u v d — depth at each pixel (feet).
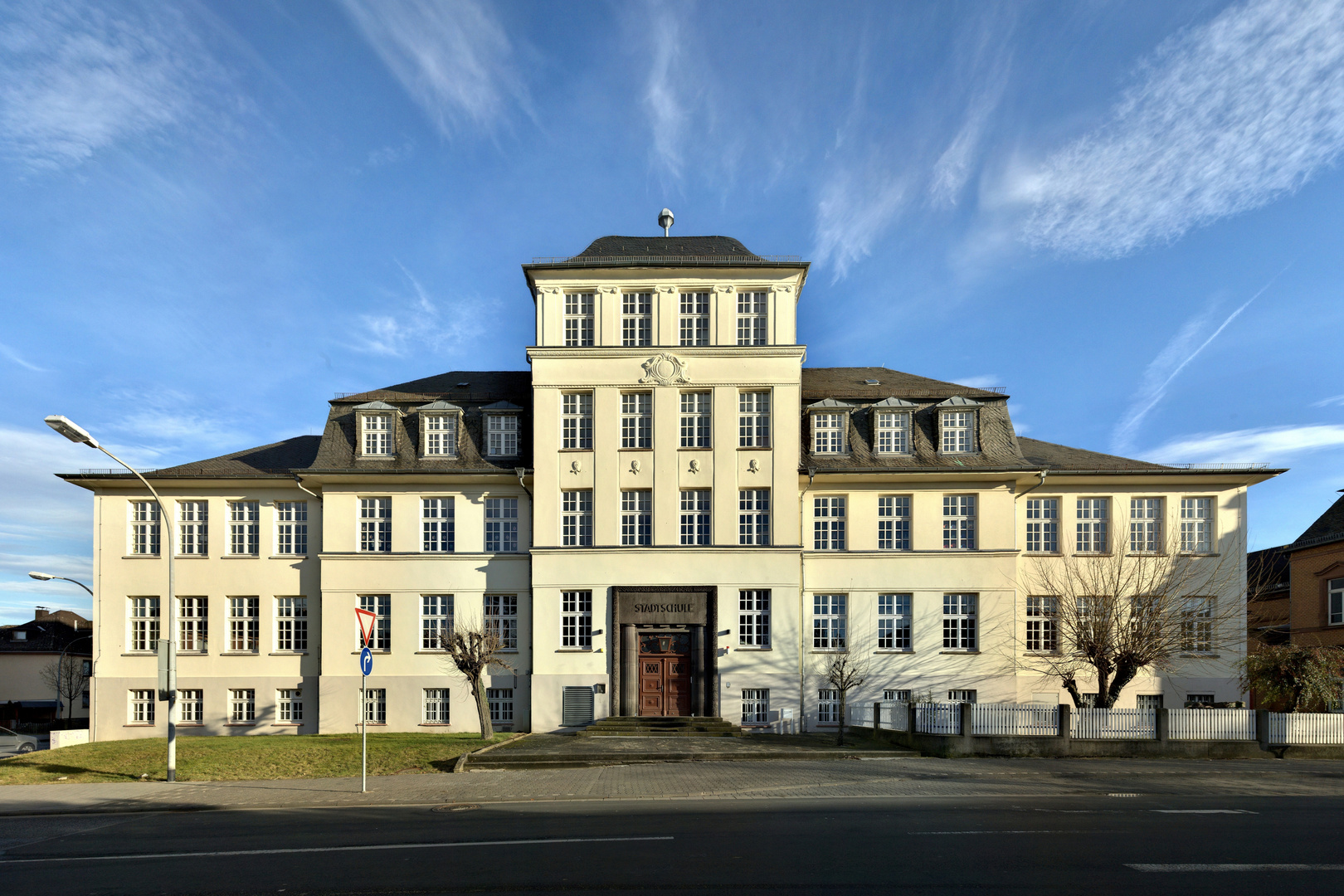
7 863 36.01
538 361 97.04
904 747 72.64
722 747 71.77
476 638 84.99
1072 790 51.96
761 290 98.17
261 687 99.25
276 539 102.12
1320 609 112.78
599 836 38.34
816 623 97.25
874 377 112.78
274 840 39.27
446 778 59.93
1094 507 100.12
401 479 99.09
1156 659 88.74
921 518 98.17
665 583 93.66
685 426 96.63
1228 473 98.12
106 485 101.55
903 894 28.68
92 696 99.04
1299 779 57.11
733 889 29.35
